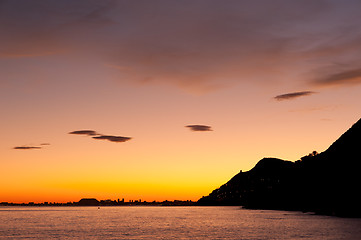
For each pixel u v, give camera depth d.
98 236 103.88
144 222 175.25
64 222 175.12
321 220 150.62
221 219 193.75
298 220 157.38
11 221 184.38
